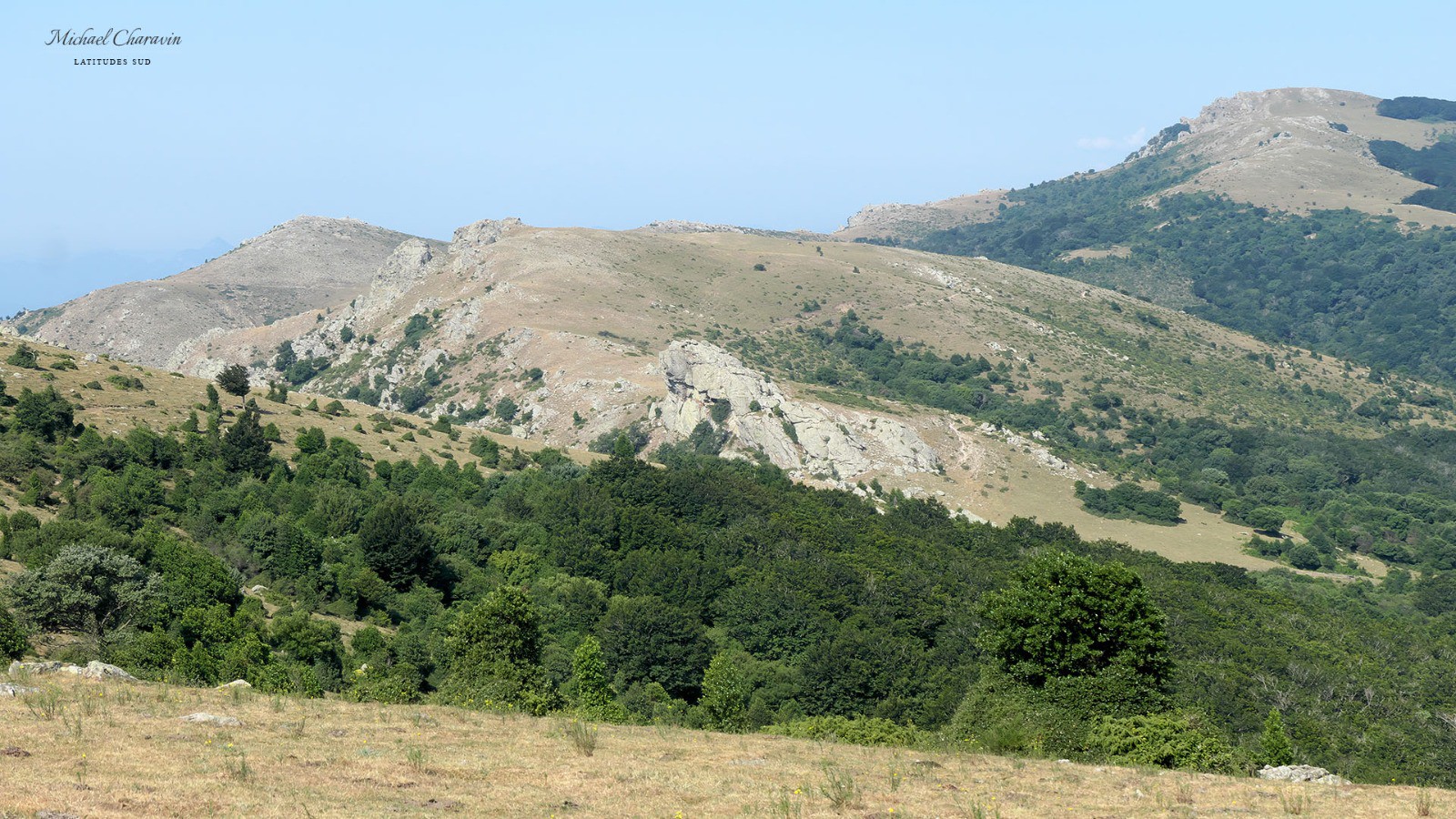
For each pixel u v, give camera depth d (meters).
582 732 29.38
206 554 63.69
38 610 49.75
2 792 19.62
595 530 91.81
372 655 59.31
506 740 28.55
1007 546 115.88
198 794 20.72
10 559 60.59
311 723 28.48
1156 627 43.72
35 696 27.83
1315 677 81.94
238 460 89.25
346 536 79.25
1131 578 43.94
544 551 87.75
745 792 24.11
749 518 104.12
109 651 45.38
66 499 74.56
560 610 76.00
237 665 45.28
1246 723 69.38
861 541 104.38
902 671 73.31
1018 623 44.03
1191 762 33.44
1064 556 45.72
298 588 69.31
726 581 87.44
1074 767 30.17
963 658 78.56
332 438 105.62
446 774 24.03
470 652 48.41
